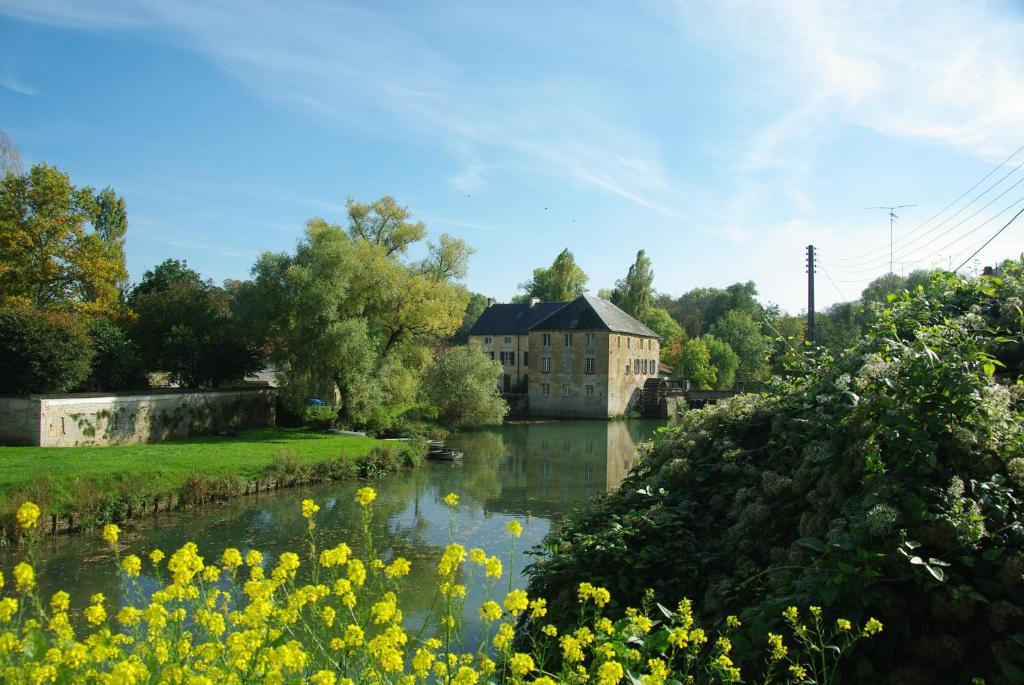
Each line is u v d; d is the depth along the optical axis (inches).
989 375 201.5
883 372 207.2
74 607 408.8
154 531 628.4
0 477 651.5
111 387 1181.1
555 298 2726.4
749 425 287.3
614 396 2128.4
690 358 2536.9
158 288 1718.8
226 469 807.7
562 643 145.8
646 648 163.2
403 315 1307.8
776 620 167.6
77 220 1221.1
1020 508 176.9
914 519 170.7
